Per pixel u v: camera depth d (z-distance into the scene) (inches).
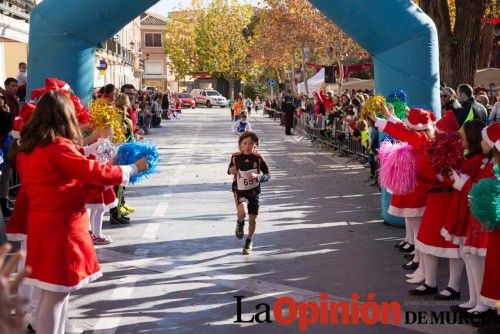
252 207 307.4
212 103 2679.6
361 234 347.6
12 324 67.4
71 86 367.2
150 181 541.3
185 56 2765.7
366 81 1135.0
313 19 1508.4
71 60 366.0
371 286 255.9
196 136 1055.0
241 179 307.6
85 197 167.0
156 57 3341.5
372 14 343.0
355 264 288.0
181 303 235.9
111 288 253.4
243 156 308.2
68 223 163.3
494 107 457.4
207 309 229.6
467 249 215.6
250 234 308.3
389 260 294.7
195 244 326.0
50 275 160.9
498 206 188.9
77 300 239.3
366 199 459.2
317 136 918.4
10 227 188.4
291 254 306.0
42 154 159.6
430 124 253.3
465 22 594.2
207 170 614.2
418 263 277.1
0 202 382.3
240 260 295.4
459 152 225.8
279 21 1552.7
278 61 1872.5
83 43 368.5
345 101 795.4
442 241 233.5
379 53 354.6
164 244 325.7
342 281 262.5
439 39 597.3
